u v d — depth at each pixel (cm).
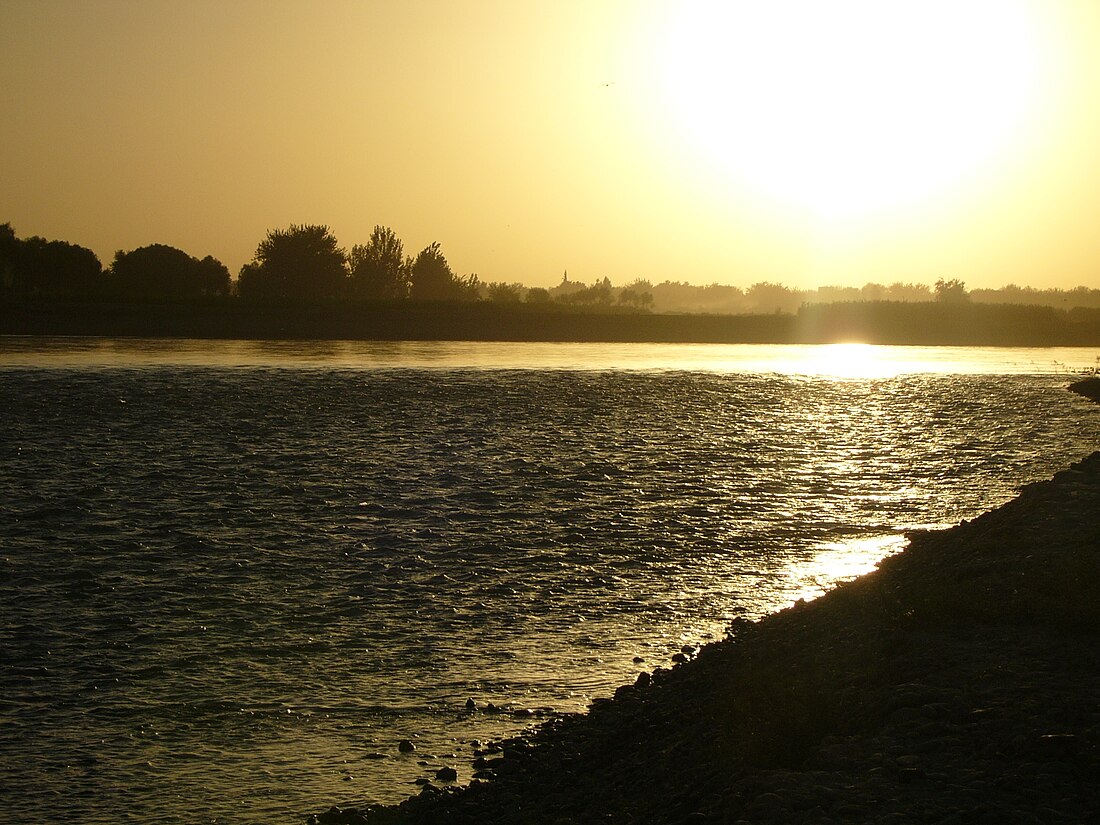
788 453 3378
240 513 2388
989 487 2845
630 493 2675
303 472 2895
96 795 1097
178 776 1141
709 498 2631
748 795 853
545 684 1404
